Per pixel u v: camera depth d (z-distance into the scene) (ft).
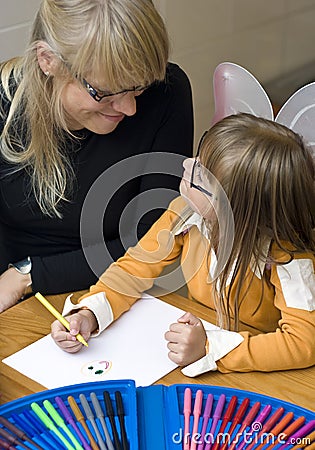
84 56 3.97
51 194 4.91
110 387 3.59
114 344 4.10
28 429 3.36
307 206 4.13
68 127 4.75
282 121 4.92
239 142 4.00
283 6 9.11
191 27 7.86
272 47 9.21
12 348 4.09
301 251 4.16
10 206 5.08
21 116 4.78
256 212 4.00
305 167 4.08
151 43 3.96
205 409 3.48
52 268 4.80
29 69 4.47
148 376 3.86
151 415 3.47
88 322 4.16
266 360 3.91
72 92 4.29
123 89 4.11
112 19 3.89
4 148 4.85
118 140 4.95
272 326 4.48
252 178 3.95
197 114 8.46
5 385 3.81
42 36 4.22
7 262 5.38
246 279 4.26
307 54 9.91
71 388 3.58
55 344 4.10
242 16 8.50
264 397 3.53
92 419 3.40
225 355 3.92
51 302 4.58
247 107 5.19
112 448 3.24
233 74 5.15
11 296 4.81
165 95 5.05
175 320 4.31
